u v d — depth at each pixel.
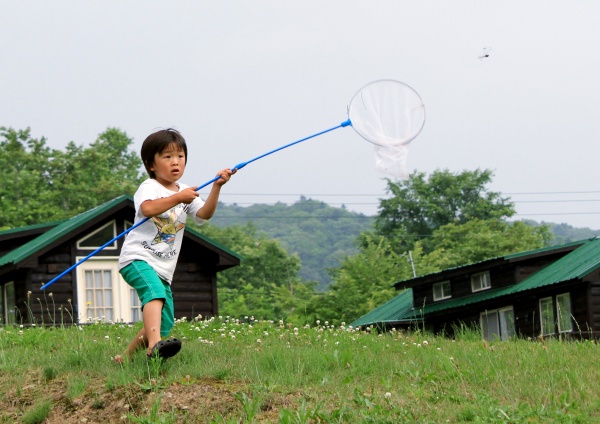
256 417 7.73
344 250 155.12
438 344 12.56
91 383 8.59
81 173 63.31
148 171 9.20
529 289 30.59
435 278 35.50
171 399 8.07
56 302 25.55
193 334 12.70
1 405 8.41
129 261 8.91
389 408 7.92
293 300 53.50
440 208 74.00
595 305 29.03
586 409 8.23
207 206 9.05
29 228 29.14
